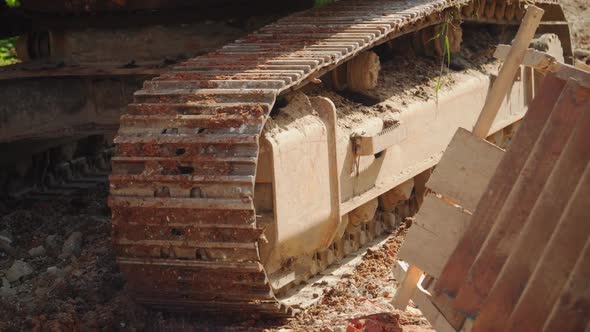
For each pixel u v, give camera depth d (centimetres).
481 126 337
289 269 443
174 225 389
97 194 690
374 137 491
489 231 321
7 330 420
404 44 657
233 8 614
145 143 395
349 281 469
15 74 599
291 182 424
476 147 333
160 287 407
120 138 400
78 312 444
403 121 545
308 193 439
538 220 299
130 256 403
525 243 301
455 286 330
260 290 396
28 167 703
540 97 312
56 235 570
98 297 456
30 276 505
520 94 745
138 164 396
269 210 414
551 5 770
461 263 328
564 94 302
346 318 410
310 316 422
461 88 638
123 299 441
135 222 395
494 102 335
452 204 347
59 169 736
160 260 398
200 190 385
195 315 429
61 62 623
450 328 328
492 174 329
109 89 618
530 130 314
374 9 559
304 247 445
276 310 409
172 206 386
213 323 421
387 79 597
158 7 605
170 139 392
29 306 448
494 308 306
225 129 390
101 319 425
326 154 457
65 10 616
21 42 643
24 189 700
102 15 619
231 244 385
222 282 396
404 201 605
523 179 309
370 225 555
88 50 629
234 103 400
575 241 287
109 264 500
